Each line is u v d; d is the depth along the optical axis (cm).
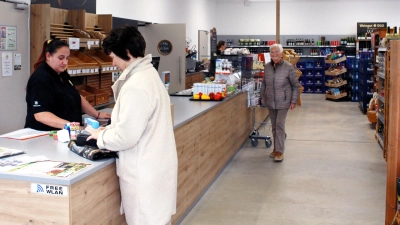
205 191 543
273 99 686
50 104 358
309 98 1648
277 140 702
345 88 1591
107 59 624
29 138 334
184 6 1436
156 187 267
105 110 491
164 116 273
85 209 253
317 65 1817
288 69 675
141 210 265
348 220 454
